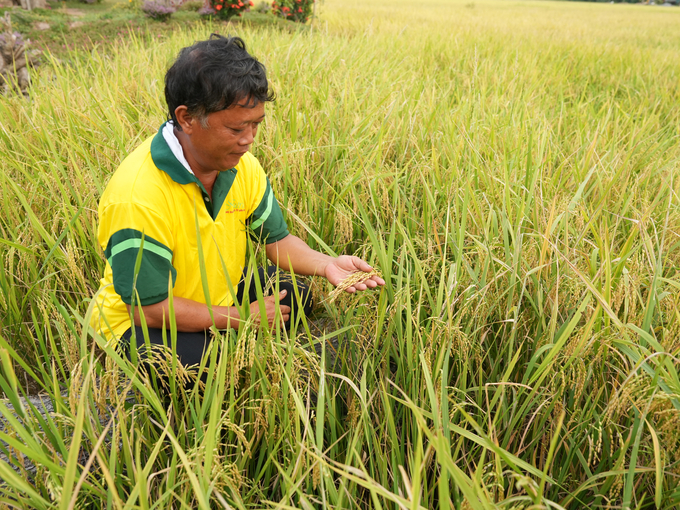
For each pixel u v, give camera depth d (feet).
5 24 17.72
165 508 4.75
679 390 4.63
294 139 11.39
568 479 5.65
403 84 17.42
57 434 4.69
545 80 23.00
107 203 5.76
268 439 5.27
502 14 81.35
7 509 4.48
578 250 6.83
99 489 4.64
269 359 5.46
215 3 42.14
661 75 26.48
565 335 4.82
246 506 4.87
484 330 6.76
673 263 7.43
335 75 17.75
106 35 37.88
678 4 274.36
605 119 13.58
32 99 14.56
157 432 5.79
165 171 5.78
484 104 16.14
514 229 7.91
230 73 4.96
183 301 6.28
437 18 58.23
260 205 7.12
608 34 53.16
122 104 13.74
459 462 5.87
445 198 9.20
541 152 9.99
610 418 4.98
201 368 5.15
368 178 9.15
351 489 4.98
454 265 6.23
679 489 4.69
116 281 5.84
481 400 5.85
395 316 6.15
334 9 65.41
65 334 5.74
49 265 7.95
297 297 5.35
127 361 5.08
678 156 11.73
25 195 8.83
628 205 8.23
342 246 8.74
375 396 6.26
